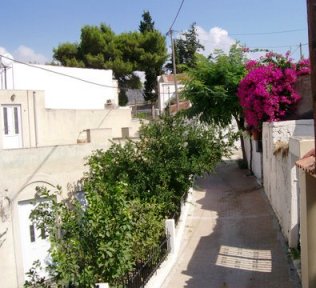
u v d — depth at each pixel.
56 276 9.36
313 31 5.66
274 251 11.56
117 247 8.99
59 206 9.88
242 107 20.91
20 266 13.05
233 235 13.35
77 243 8.92
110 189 9.91
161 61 44.91
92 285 8.73
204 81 22.94
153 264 10.54
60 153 14.37
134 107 43.31
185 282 10.27
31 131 19.30
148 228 11.13
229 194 18.98
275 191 14.71
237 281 10.01
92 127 22.41
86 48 42.03
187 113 23.22
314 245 8.28
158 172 14.34
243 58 23.17
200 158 15.64
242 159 26.52
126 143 15.66
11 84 23.77
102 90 28.78
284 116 18.33
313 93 5.75
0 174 12.68
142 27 53.47
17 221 13.09
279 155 13.51
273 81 18.11
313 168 6.84
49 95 25.73
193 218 15.59
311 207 8.29
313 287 8.30
